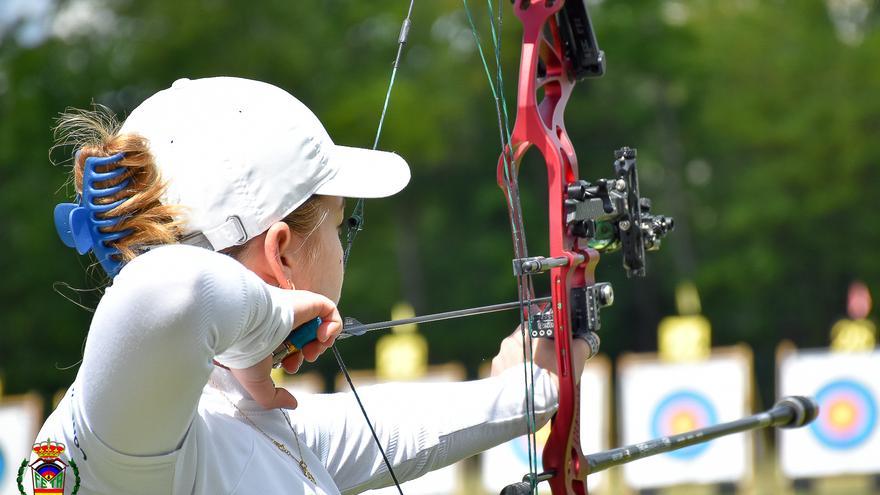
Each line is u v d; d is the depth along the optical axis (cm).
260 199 492
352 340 7169
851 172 6688
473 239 7831
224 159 488
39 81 6247
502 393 632
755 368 7100
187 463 445
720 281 7031
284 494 489
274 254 495
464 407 622
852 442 3269
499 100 602
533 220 7412
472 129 7881
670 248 7538
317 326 484
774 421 778
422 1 7375
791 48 7019
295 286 512
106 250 476
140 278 402
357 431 593
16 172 6212
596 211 627
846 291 6988
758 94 7012
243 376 492
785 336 7131
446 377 3941
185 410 419
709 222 7562
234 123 494
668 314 7519
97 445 418
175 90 513
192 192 486
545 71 692
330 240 526
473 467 4359
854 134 6644
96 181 473
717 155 7656
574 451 627
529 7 648
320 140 516
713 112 7094
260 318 441
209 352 416
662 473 3319
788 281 7069
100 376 404
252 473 479
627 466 3347
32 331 6091
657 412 3359
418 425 607
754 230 6988
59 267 6112
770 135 6875
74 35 6500
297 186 500
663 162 7700
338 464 584
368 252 7838
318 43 7006
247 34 6625
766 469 3841
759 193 6919
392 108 6775
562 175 630
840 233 6850
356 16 7269
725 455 3281
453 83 7412
